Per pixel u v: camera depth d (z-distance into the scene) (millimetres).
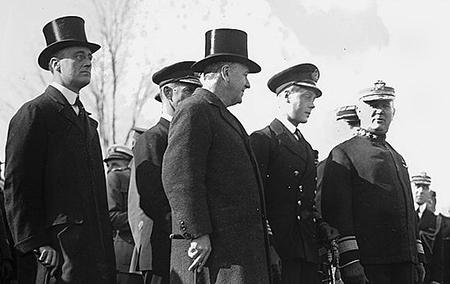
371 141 8867
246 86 7312
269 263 6949
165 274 7902
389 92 8906
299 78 8391
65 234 6992
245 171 6934
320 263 8688
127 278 8930
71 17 7406
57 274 6973
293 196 8180
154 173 7965
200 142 6809
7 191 7027
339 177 8680
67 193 7070
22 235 6973
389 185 8711
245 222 6844
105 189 7395
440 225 12242
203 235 6691
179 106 6957
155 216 7922
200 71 7305
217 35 7254
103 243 7203
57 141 7145
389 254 8602
